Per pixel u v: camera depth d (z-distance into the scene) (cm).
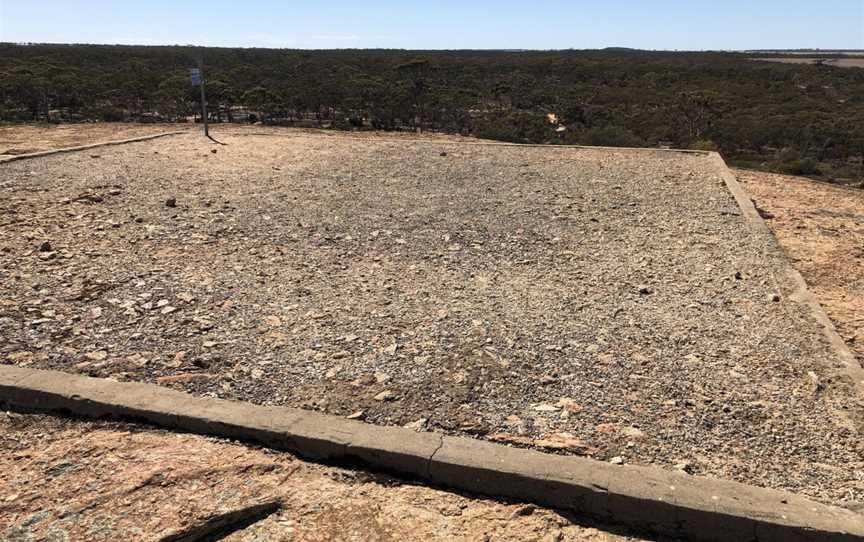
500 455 231
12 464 230
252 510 211
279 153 838
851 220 641
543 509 219
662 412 266
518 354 311
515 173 746
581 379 290
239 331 331
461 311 362
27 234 467
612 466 226
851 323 381
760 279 423
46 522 202
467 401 271
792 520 200
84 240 464
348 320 347
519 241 498
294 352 310
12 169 659
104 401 258
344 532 204
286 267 428
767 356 316
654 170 776
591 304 378
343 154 843
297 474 231
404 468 232
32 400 264
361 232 509
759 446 246
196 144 885
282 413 254
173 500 213
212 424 248
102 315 343
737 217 570
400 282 407
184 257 439
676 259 462
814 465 235
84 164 709
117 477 223
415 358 305
